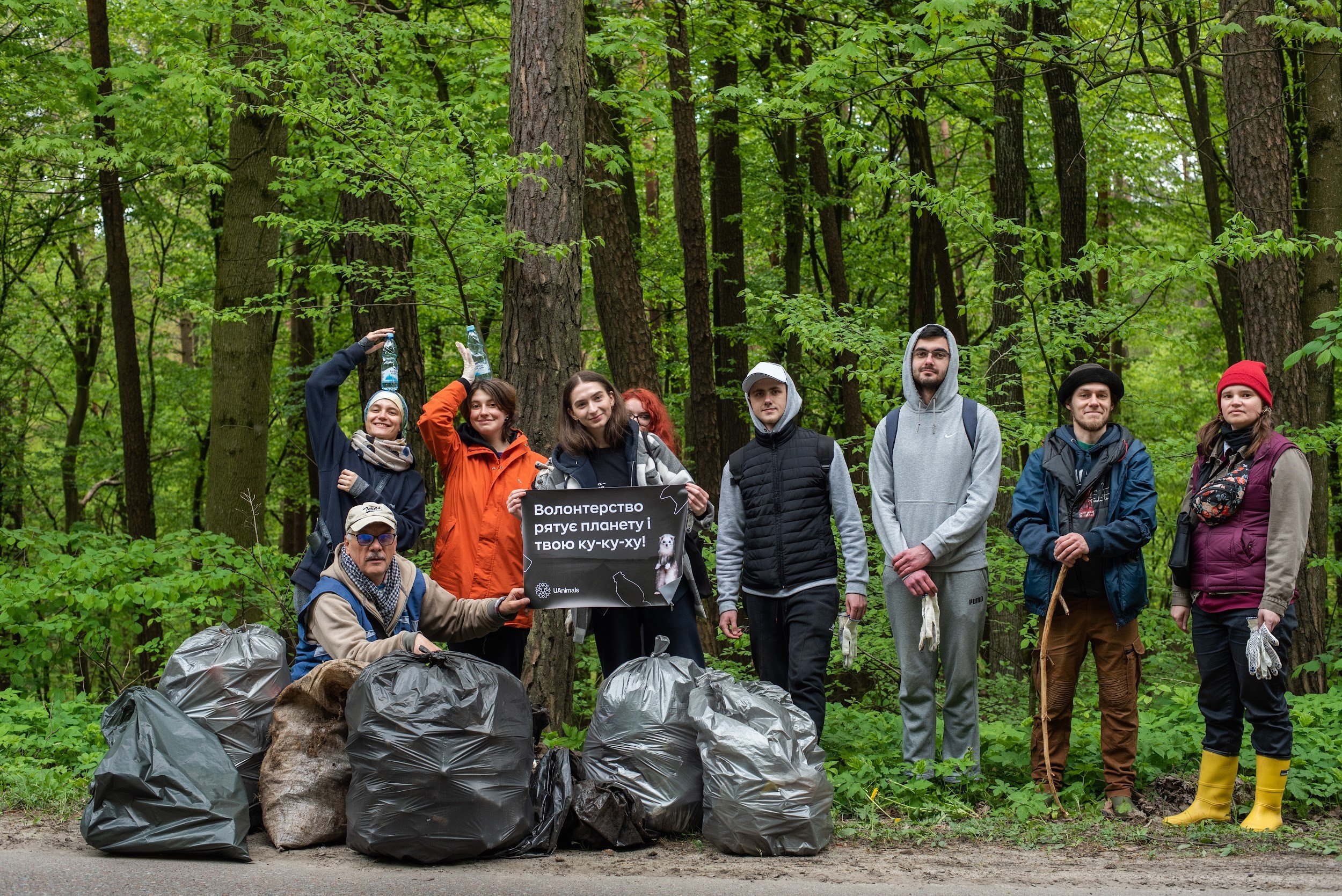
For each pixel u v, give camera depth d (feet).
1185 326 50.06
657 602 14.85
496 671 13.23
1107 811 15.60
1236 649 14.90
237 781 13.00
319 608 14.02
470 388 17.20
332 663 13.46
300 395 50.85
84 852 12.75
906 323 55.47
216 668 13.84
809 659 16.07
